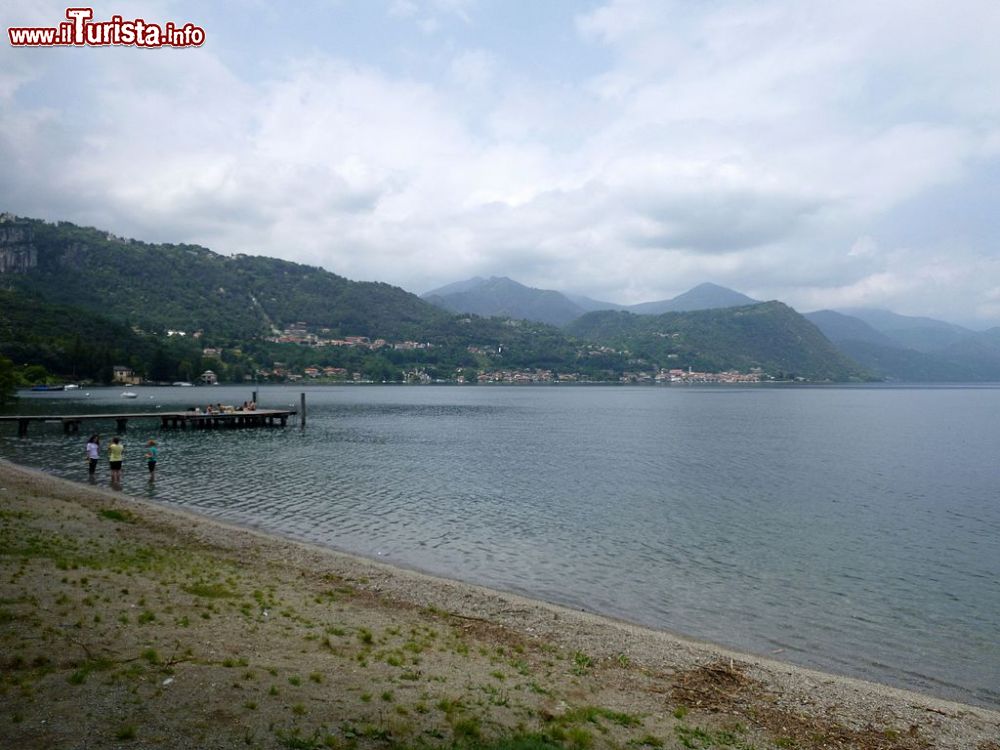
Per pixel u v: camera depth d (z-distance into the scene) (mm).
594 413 104875
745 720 10844
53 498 26234
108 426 67438
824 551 24141
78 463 41250
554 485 37812
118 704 8070
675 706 11141
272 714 8391
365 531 25562
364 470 41781
